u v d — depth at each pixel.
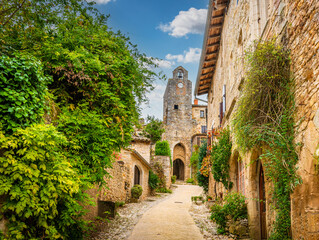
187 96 40.84
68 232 4.71
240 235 7.36
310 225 3.86
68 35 6.03
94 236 7.09
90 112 5.73
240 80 7.74
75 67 5.54
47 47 5.50
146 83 6.91
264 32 6.16
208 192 16.69
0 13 5.17
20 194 3.53
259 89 5.02
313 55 3.81
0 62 3.90
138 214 11.30
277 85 4.85
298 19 4.33
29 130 3.87
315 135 3.71
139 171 18.03
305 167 3.99
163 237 7.44
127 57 6.56
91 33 6.41
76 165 5.16
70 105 5.62
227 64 10.77
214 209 8.24
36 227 3.95
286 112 4.57
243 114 5.50
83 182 4.97
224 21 11.50
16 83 4.03
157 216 10.90
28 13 5.59
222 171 9.99
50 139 4.05
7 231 3.52
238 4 8.88
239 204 7.80
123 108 6.30
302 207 4.09
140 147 22.03
